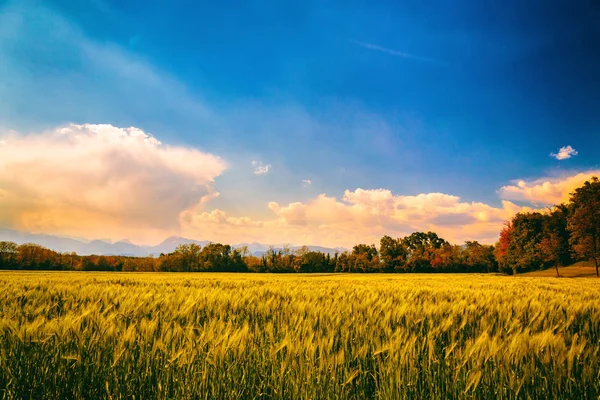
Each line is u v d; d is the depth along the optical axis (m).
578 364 3.45
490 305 7.06
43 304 6.88
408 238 104.50
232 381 3.30
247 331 4.09
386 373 3.31
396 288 12.57
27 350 3.50
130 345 3.71
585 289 12.88
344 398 3.16
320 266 89.62
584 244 45.88
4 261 71.19
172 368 3.37
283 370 3.31
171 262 84.69
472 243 89.06
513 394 3.07
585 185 46.81
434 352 3.75
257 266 89.06
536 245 55.22
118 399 3.20
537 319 5.66
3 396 3.23
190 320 5.38
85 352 3.58
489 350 3.51
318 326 5.13
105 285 12.58
